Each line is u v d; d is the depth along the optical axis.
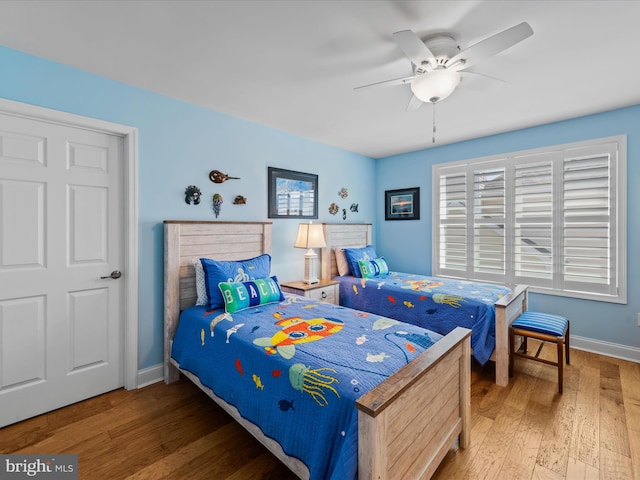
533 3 1.48
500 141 3.55
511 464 1.61
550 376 2.55
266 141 3.27
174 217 2.59
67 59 1.99
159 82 2.30
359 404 1.06
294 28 1.68
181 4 1.50
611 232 2.91
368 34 1.73
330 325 1.94
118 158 2.34
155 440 1.80
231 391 1.75
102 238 2.27
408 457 1.27
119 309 2.36
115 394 2.30
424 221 4.27
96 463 1.62
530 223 3.37
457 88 2.35
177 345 2.35
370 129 3.38
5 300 1.90
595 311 3.02
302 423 1.33
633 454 1.67
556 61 2.00
